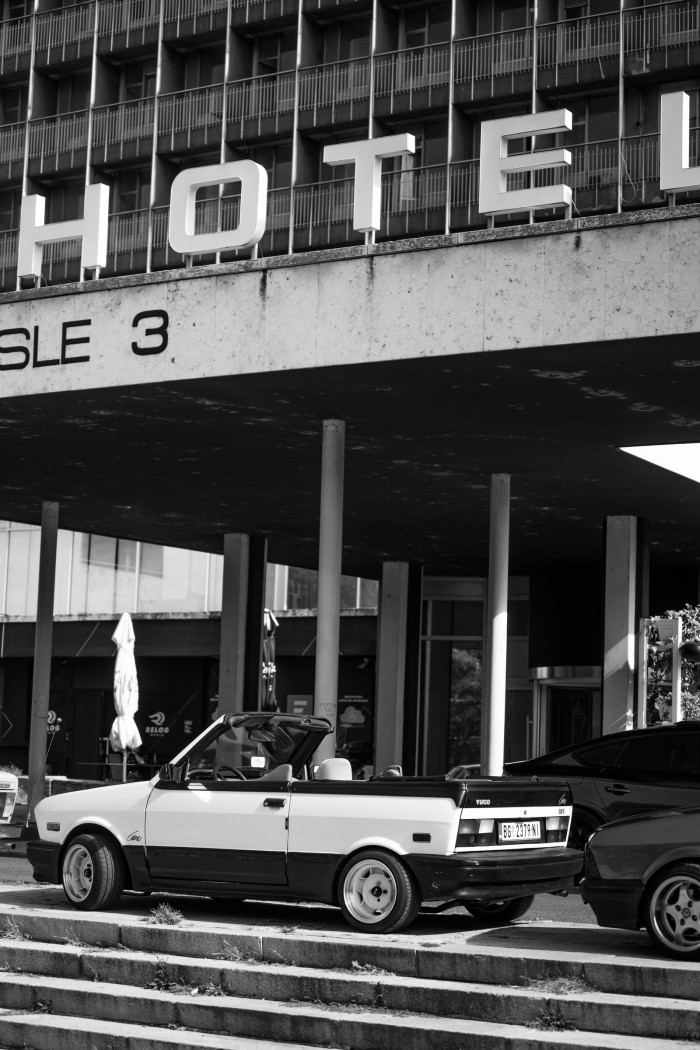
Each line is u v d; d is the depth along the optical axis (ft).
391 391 53.26
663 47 132.46
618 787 43.73
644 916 28.99
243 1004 27.02
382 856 31.83
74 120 161.17
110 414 58.85
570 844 44.09
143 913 35.09
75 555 153.48
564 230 46.26
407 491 75.72
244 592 93.66
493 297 47.21
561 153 49.03
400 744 102.12
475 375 50.39
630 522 80.74
